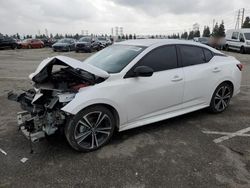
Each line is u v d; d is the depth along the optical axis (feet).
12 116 15.35
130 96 11.89
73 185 9.06
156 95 12.83
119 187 8.99
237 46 77.61
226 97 16.74
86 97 10.56
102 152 11.29
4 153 11.06
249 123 15.03
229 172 9.93
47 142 12.04
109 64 12.76
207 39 96.84
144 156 10.99
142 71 11.48
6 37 88.07
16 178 9.37
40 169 9.94
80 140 10.94
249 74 34.09
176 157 10.96
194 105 14.99
